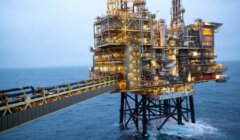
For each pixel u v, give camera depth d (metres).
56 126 57.53
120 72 45.06
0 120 18.02
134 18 47.75
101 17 50.97
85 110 76.56
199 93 102.00
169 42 56.62
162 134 45.91
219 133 45.97
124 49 44.75
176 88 47.19
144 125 44.66
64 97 27.34
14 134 51.66
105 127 54.00
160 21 55.00
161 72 51.47
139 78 44.69
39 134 51.34
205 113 62.75
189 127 49.66
